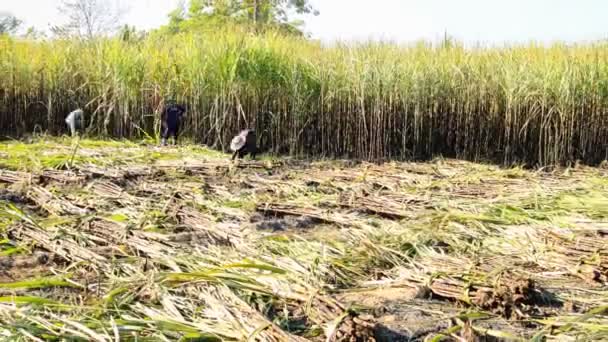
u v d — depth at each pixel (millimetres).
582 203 6668
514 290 3934
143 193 6965
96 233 5258
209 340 3273
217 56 11812
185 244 4988
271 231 5660
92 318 3443
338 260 4641
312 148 11812
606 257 4535
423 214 6199
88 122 12773
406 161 11195
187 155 10016
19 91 12648
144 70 12328
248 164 9398
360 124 11438
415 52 12492
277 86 11859
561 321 3627
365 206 6684
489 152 11906
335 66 11891
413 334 3488
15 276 4320
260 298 3811
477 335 3451
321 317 3514
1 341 3086
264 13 26797
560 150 11414
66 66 12820
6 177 7516
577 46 12703
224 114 11484
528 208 6594
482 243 5285
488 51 12766
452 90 11922
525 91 11477
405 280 4320
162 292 3799
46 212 6152
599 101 11500
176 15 27469
